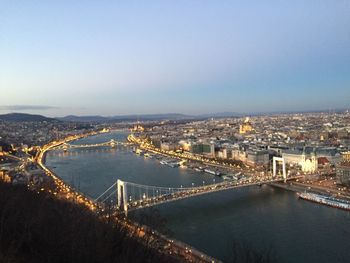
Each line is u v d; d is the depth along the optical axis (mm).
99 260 131625
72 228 149000
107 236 146375
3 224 145750
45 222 158750
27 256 130250
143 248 159625
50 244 137875
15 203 186000
